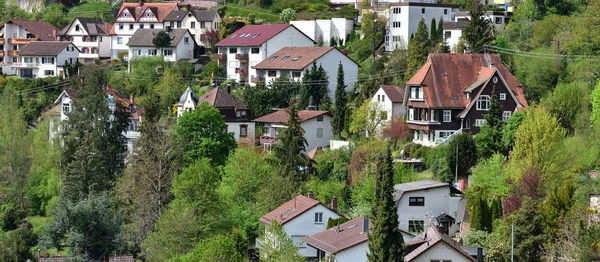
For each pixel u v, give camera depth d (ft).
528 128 355.97
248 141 488.44
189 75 636.89
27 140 493.77
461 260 273.13
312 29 653.71
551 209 293.84
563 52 495.00
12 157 484.33
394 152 431.02
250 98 538.06
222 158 449.06
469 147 393.50
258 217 373.61
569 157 357.20
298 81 550.77
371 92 503.61
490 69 438.40
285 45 613.93
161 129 458.09
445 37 565.53
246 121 508.12
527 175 336.08
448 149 396.16
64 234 354.54
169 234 342.03
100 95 488.44
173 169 409.90
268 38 607.37
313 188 400.67
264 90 544.62
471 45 512.63
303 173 432.25
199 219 353.31
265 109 533.55
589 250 259.60
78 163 440.45
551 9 563.48
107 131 480.23
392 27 602.85
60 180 465.88
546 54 490.49
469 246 299.58
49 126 501.97
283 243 308.60
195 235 343.46
